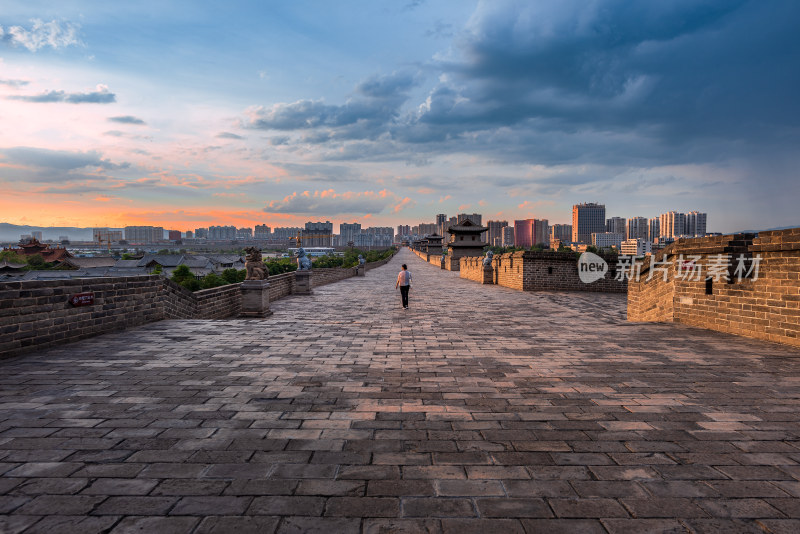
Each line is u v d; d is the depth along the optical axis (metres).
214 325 8.88
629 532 2.31
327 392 4.64
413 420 3.85
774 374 5.35
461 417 3.93
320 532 2.28
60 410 4.05
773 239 7.23
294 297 17.36
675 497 2.64
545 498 2.63
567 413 4.04
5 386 4.77
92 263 117.00
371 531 2.29
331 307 13.69
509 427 3.71
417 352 6.61
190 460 3.07
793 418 3.92
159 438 3.44
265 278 11.80
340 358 6.19
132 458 3.10
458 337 7.93
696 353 6.52
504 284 24.05
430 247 100.75
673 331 8.52
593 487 2.75
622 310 13.26
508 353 6.57
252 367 5.65
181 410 4.07
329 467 2.98
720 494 2.68
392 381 5.06
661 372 5.46
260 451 3.22
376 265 57.25
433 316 11.20
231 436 3.48
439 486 2.75
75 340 7.18
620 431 3.63
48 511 2.46
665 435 3.55
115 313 8.09
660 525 2.38
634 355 6.42
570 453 3.22
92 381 4.97
